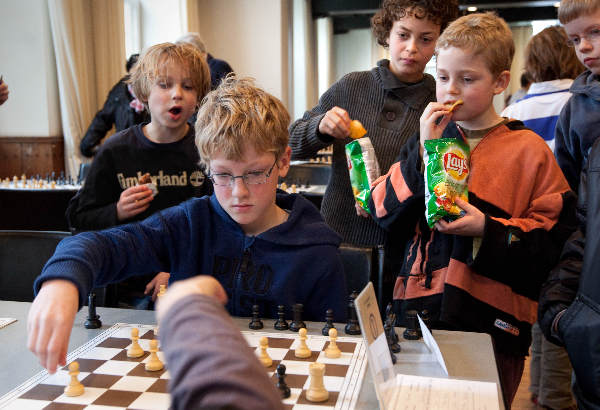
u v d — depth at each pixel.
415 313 1.32
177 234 1.45
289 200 1.58
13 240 1.91
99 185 2.04
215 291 0.54
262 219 1.46
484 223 1.43
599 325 1.28
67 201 3.50
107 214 1.92
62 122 6.04
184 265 1.45
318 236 1.47
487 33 1.50
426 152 1.50
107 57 6.62
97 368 1.09
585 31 1.80
